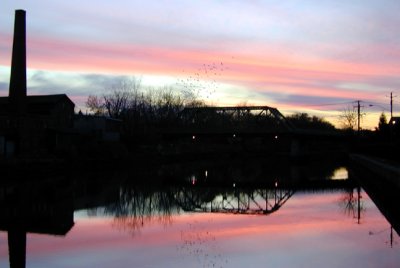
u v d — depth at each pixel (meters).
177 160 100.62
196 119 119.31
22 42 78.06
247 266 19.89
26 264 20.66
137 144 105.00
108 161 77.25
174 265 20.12
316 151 154.38
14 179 53.81
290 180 65.50
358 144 107.81
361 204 40.16
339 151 148.38
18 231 27.83
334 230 27.95
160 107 136.50
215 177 69.75
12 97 77.25
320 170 84.56
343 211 35.94
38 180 55.66
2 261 21.08
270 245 23.91
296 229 28.47
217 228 29.20
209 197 47.19
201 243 24.52
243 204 41.69
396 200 37.34
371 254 21.78
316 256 21.47
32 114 79.06
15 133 72.12
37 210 35.59
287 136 111.69
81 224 30.42
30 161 60.47
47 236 26.50
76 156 72.75
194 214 35.38
